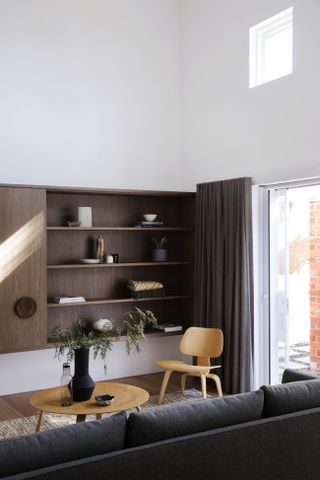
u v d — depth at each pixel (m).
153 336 6.02
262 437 2.73
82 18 6.01
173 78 6.61
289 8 5.16
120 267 6.21
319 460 2.92
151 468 2.42
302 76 5.00
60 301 5.58
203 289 6.00
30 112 5.71
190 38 6.46
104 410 3.70
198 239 6.10
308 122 4.95
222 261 5.75
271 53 5.64
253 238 5.64
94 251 6.01
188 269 6.44
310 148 4.93
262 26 5.58
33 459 2.27
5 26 5.58
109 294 6.14
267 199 5.68
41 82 5.77
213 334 5.41
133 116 6.33
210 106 6.16
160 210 6.48
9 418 4.91
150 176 6.45
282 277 5.65
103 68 6.14
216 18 6.06
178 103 6.64
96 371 6.11
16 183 5.64
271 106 5.34
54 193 5.80
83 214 5.75
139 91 6.37
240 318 5.52
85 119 6.02
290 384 3.04
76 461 2.29
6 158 5.59
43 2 5.78
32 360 5.75
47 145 5.80
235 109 5.80
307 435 2.88
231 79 5.86
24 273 5.24
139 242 6.33
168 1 6.56
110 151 6.18
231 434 2.64
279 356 5.71
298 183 5.30
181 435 2.59
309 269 6.61
